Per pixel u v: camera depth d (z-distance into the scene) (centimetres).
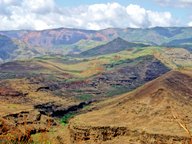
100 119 9706
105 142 7950
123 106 10700
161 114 8694
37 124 10456
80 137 8550
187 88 10838
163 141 6606
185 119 7706
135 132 7806
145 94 10894
